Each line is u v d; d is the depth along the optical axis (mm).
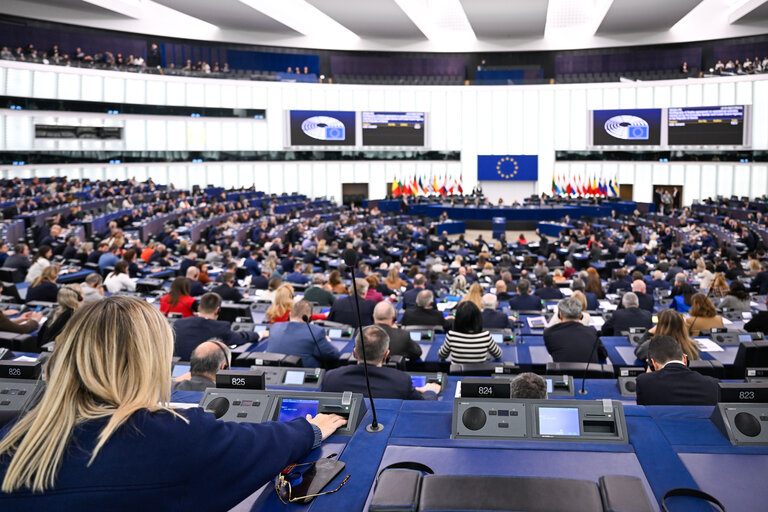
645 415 2984
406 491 2193
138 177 32656
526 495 2086
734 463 2553
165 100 32719
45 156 27234
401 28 34375
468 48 38438
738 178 33125
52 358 1492
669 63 36500
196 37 34625
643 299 9477
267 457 1738
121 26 32031
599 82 36219
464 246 22406
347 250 2840
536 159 37625
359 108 37875
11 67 25500
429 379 4598
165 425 1492
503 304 9680
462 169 38531
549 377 4348
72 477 1374
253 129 36219
